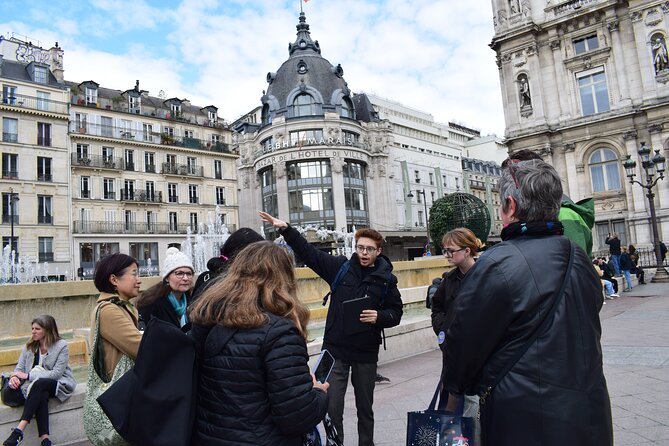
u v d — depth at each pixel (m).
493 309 1.85
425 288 11.92
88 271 40.69
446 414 2.30
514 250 1.95
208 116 52.88
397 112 68.75
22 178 38.00
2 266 34.44
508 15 29.56
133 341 2.88
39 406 4.21
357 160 54.16
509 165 2.22
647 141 25.17
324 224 50.88
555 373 1.77
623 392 5.08
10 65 40.19
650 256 24.12
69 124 41.12
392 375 6.53
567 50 27.81
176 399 2.01
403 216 60.25
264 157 53.72
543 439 1.72
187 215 47.31
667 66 24.56
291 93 54.06
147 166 45.38
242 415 2.01
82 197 41.25
